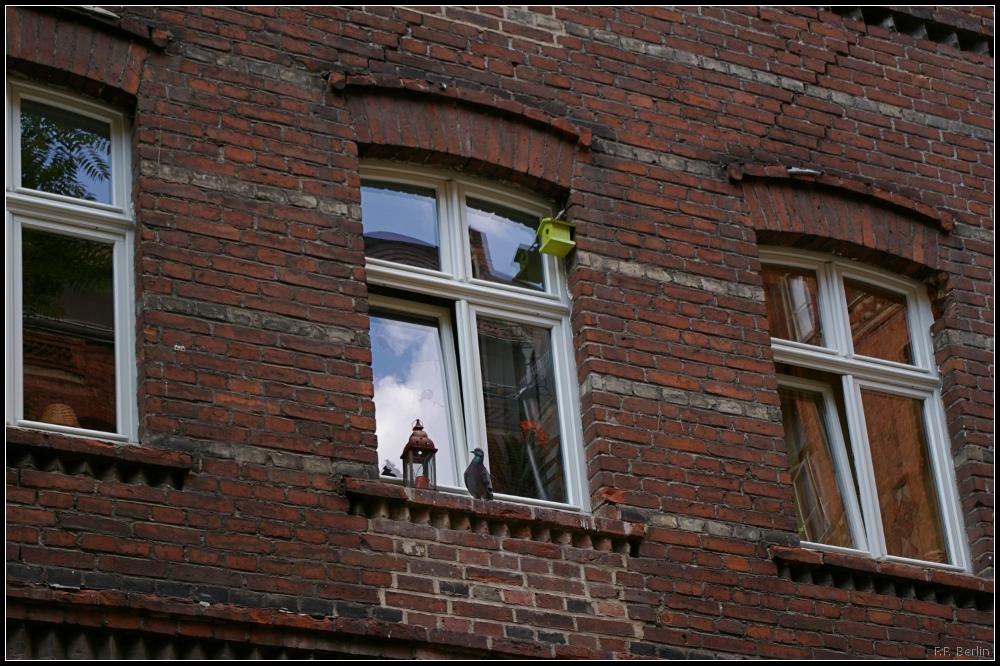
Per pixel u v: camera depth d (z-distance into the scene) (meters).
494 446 12.69
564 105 13.82
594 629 11.84
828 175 14.53
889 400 14.43
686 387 13.10
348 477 11.48
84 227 11.84
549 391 13.04
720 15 14.97
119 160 12.15
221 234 11.95
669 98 14.32
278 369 11.69
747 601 12.45
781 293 14.37
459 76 13.48
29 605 10.11
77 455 10.68
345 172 12.63
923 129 15.43
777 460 13.13
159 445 11.08
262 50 12.78
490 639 11.34
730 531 12.66
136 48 12.31
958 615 13.23
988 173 15.52
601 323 13.07
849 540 13.65
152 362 11.32
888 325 14.75
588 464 12.69
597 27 14.32
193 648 10.54
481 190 13.45
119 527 10.64
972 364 14.61
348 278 12.26
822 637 12.59
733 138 14.43
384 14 13.45
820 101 15.03
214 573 10.80
